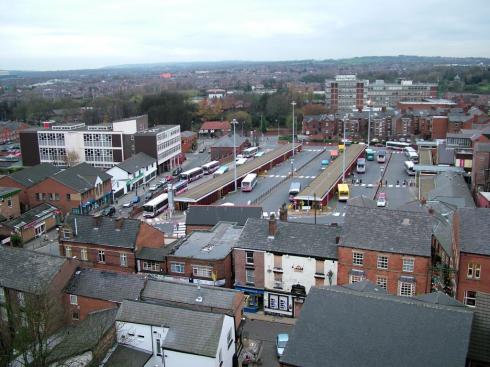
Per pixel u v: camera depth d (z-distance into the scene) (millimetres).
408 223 50750
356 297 35250
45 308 40219
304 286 52750
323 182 102938
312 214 89000
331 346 32906
